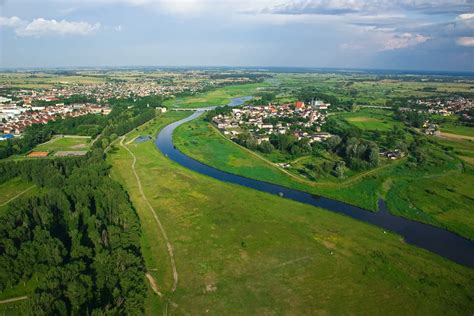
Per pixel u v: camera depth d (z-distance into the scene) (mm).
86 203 136750
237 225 132875
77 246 103188
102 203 135000
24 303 81000
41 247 101375
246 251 115250
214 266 107000
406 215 148500
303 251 115875
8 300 89875
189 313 87562
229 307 89812
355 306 90938
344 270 106062
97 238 109500
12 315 83750
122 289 90312
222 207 148500
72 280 88375
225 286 97875
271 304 91125
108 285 90875
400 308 90625
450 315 88688
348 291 96625
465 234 133000
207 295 94125
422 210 153250
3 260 92812
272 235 125750
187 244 119375
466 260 116188
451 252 120938
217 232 127500
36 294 80750
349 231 130500
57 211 131625
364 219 145250
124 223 124125
